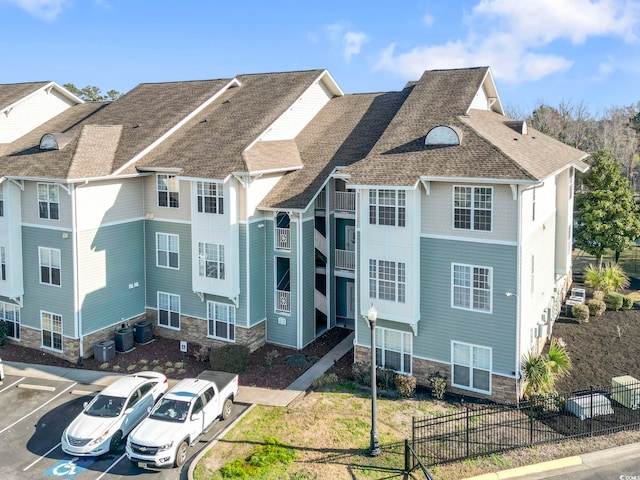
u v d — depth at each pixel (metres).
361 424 20.12
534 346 23.86
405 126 26.05
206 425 19.58
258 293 27.59
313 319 28.48
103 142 29.27
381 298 23.23
